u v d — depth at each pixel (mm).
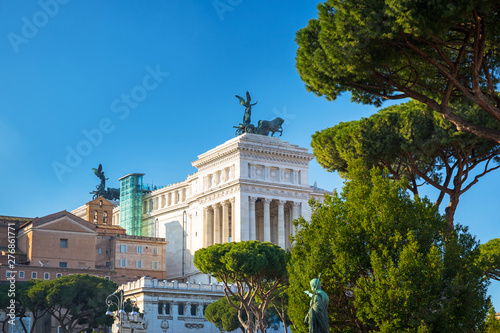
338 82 43719
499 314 84688
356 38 38531
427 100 41906
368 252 44750
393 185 47312
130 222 188375
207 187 163375
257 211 163250
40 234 146125
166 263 175625
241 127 163875
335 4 39062
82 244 150625
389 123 56750
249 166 154500
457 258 43625
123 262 156125
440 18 36438
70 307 116000
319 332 34344
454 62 43594
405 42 40312
